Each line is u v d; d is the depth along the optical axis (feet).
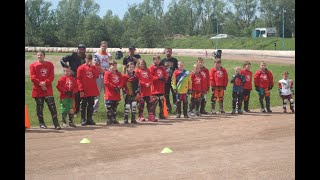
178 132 40.14
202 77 51.70
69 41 314.96
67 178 25.58
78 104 50.03
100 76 51.31
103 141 36.14
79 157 30.60
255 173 26.08
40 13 329.72
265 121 46.50
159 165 28.27
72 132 40.45
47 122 46.62
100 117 49.90
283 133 38.88
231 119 48.55
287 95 54.24
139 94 46.93
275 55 204.54
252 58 180.65
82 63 50.19
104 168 27.71
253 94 72.28
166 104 54.49
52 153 31.78
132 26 342.64
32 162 29.17
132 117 46.24
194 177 25.45
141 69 47.65
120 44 322.75
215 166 27.78
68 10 346.33
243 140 36.01
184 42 349.41
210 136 37.91
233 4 410.93
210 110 56.85
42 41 309.01
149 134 39.22
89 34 312.91
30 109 55.47
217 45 317.63
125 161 29.43
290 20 370.73
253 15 405.39
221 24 417.08
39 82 41.70
